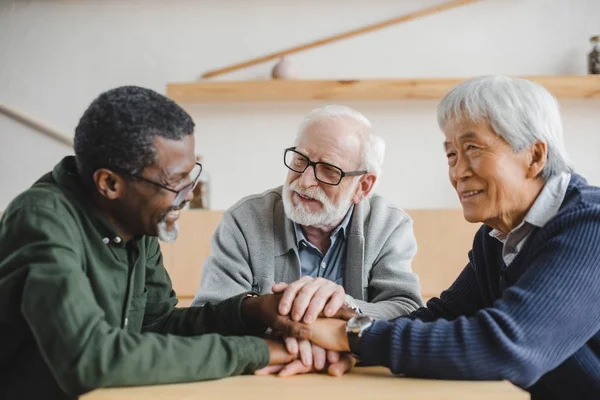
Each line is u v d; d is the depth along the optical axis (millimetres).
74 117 3311
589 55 3098
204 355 1069
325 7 3262
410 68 3227
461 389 996
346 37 3209
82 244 1209
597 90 3010
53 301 1033
